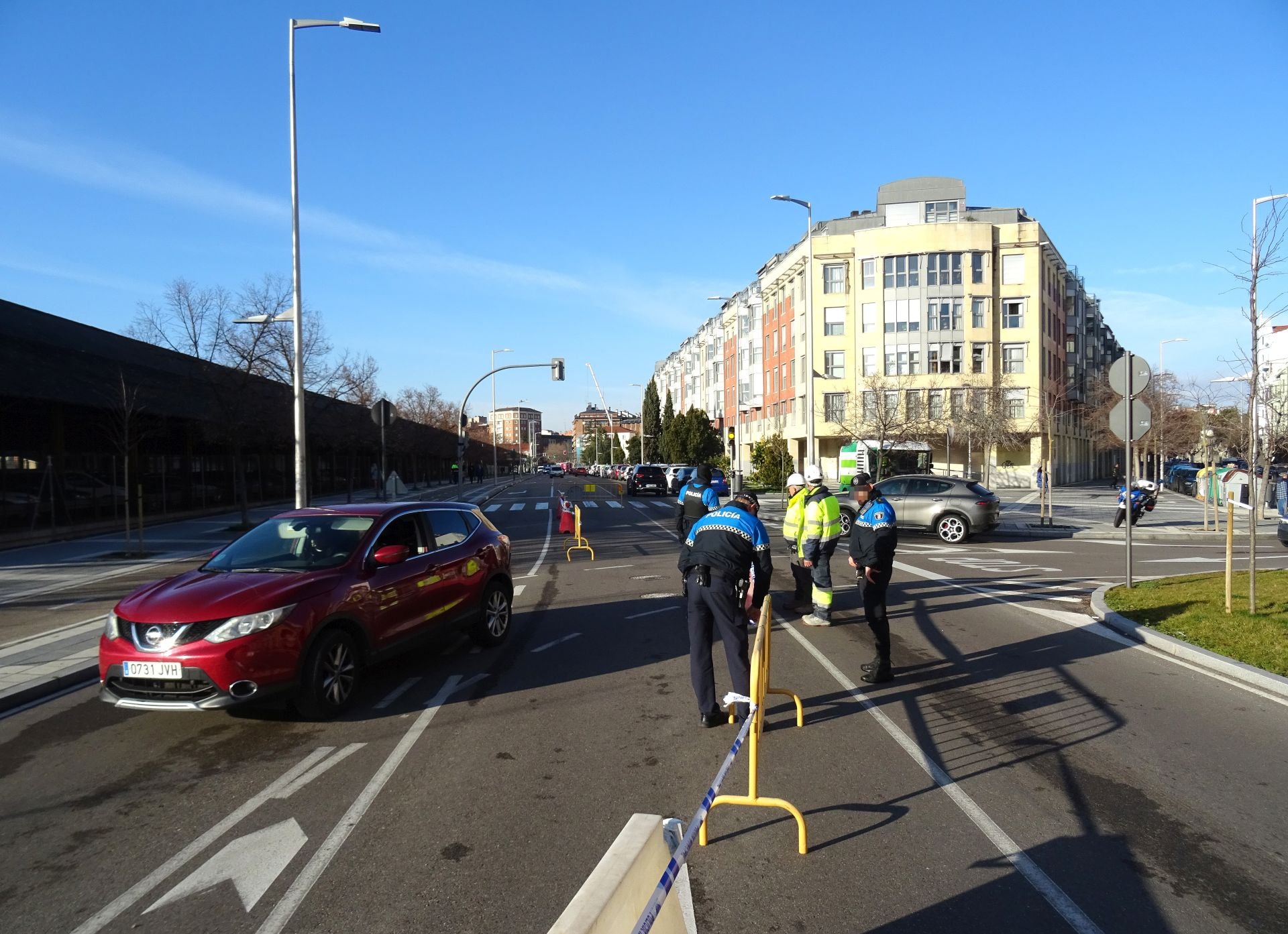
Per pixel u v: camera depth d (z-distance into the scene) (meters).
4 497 20.39
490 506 38.12
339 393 35.09
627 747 5.59
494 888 3.72
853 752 5.45
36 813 4.66
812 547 9.58
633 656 8.21
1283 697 6.68
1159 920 3.42
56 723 6.32
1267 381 17.92
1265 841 4.16
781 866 3.90
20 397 20.06
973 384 50.47
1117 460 85.25
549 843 4.16
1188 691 6.85
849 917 3.45
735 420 78.19
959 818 4.43
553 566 15.78
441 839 4.22
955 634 9.16
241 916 3.52
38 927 3.46
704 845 4.13
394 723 6.20
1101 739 5.68
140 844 4.23
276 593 6.04
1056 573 14.07
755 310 71.00
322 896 3.67
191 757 5.53
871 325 54.62
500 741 5.75
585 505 37.44
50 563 17.48
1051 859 3.96
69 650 8.50
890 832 4.25
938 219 58.50
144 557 18.41
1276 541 19.67
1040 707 6.44
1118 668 7.64
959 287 53.25
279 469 39.97
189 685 5.66
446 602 7.82
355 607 6.55
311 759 5.45
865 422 42.00
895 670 7.62
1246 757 5.33
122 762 5.45
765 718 6.20
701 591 5.97
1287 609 9.45
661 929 2.20
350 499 38.47
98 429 24.22
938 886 3.70
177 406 27.34
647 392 88.81
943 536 19.22
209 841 4.25
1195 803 4.62
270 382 25.50
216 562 6.99
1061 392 46.41
